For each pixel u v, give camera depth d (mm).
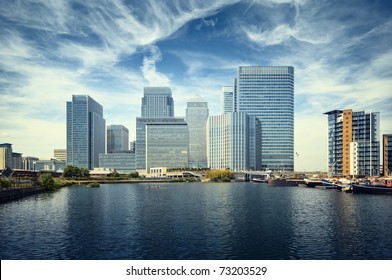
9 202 141000
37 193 191375
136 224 88875
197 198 160500
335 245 67562
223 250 64625
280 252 63344
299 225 87188
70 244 68625
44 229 82688
